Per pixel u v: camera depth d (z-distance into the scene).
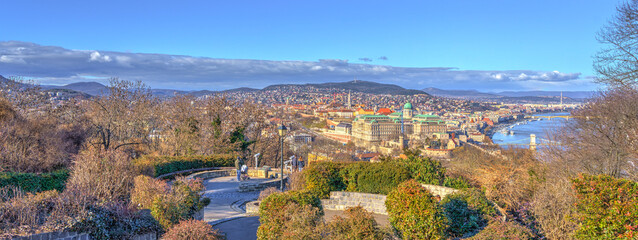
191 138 48.09
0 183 17.12
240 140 50.25
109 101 50.50
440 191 21.20
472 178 26.67
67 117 49.75
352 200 21.09
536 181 23.48
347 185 22.44
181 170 35.91
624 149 22.94
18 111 39.22
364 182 21.69
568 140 27.73
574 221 15.23
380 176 21.44
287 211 14.32
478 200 17.88
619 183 14.06
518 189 22.23
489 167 27.02
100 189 17.08
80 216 13.43
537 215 16.80
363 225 13.15
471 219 16.81
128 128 50.41
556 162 26.52
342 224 13.23
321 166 22.67
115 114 50.03
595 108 26.00
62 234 12.59
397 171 21.48
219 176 36.97
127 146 41.50
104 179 18.23
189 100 54.31
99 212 14.18
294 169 38.94
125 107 51.22
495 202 21.03
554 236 15.49
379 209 20.31
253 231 16.80
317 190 22.00
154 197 16.97
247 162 51.69
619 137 23.09
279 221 14.21
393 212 15.20
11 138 28.41
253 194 28.83
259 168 39.72
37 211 13.51
